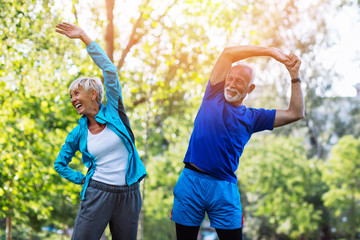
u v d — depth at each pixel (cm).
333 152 2483
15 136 968
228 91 312
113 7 930
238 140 317
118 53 1095
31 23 840
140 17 1002
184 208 314
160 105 1388
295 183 2395
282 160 2364
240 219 318
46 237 1902
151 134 1750
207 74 1070
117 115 321
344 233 2916
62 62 919
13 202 1016
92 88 313
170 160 2056
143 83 1120
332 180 2427
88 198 308
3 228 1586
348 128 2802
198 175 313
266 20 1234
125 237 323
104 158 311
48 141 1006
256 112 326
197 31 1013
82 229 306
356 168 2411
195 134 319
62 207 1628
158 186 2216
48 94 925
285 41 2088
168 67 1112
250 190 2408
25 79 879
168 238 2388
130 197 317
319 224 2661
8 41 827
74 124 1040
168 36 1030
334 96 2627
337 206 2422
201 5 971
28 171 937
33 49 862
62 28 322
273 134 2559
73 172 325
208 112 314
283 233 2748
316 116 2772
